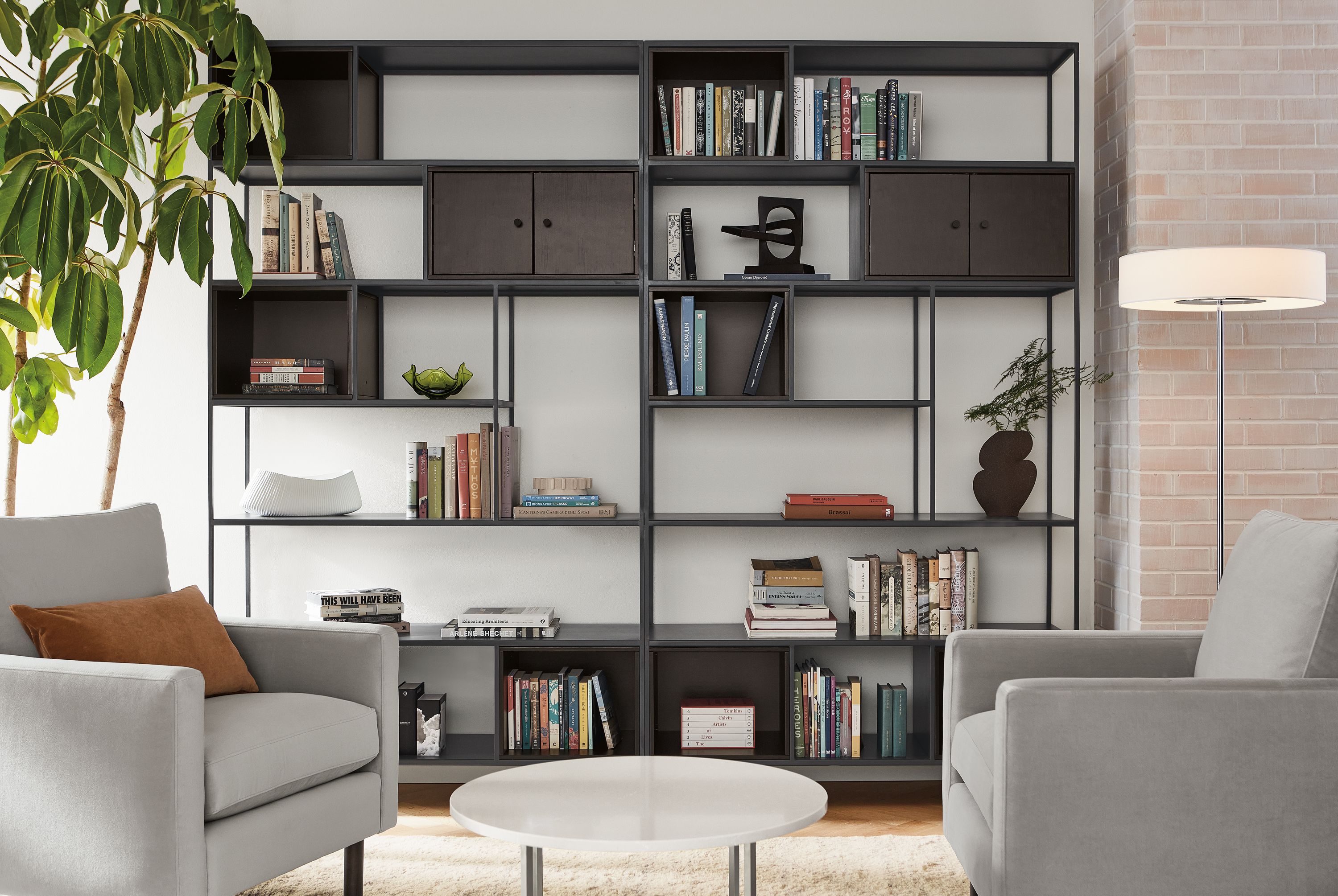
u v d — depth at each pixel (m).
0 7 2.75
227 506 3.50
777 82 3.46
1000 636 2.41
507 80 3.48
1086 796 1.82
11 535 2.32
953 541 3.49
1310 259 2.64
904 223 3.15
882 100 3.23
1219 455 2.92
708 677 3.43
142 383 3.52
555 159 3.45
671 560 3.49
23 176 2.49
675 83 3.45
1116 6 3.30
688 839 1.76
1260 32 3.15
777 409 3.48
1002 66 3.40
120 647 2.23
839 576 3.50
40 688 1.98
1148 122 3.16
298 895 2.48
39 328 3.24
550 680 3.21
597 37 3.47
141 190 3.47
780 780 2.12
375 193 3.47
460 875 2.62
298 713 2.27
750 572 3.49
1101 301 3.44
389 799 2.48
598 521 3.16
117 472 3.38
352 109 3.14
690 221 3.28
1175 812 1.81
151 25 2.74
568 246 3.15
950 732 2.42
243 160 2.87
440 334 3.48
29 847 1.98
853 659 3.48
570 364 3.48
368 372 3.38
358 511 3.38
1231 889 1.81
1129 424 3.21
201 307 3.52
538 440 3.49
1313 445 3.16
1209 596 3.14
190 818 1.93
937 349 3.49
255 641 2.54
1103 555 3.43
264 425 3.50
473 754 3.22
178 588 3.52
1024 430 3.31
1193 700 1.81
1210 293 2.62
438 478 3.21
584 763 2.26
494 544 3.51
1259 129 3.16
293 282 3.14
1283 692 1.81
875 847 2.80
